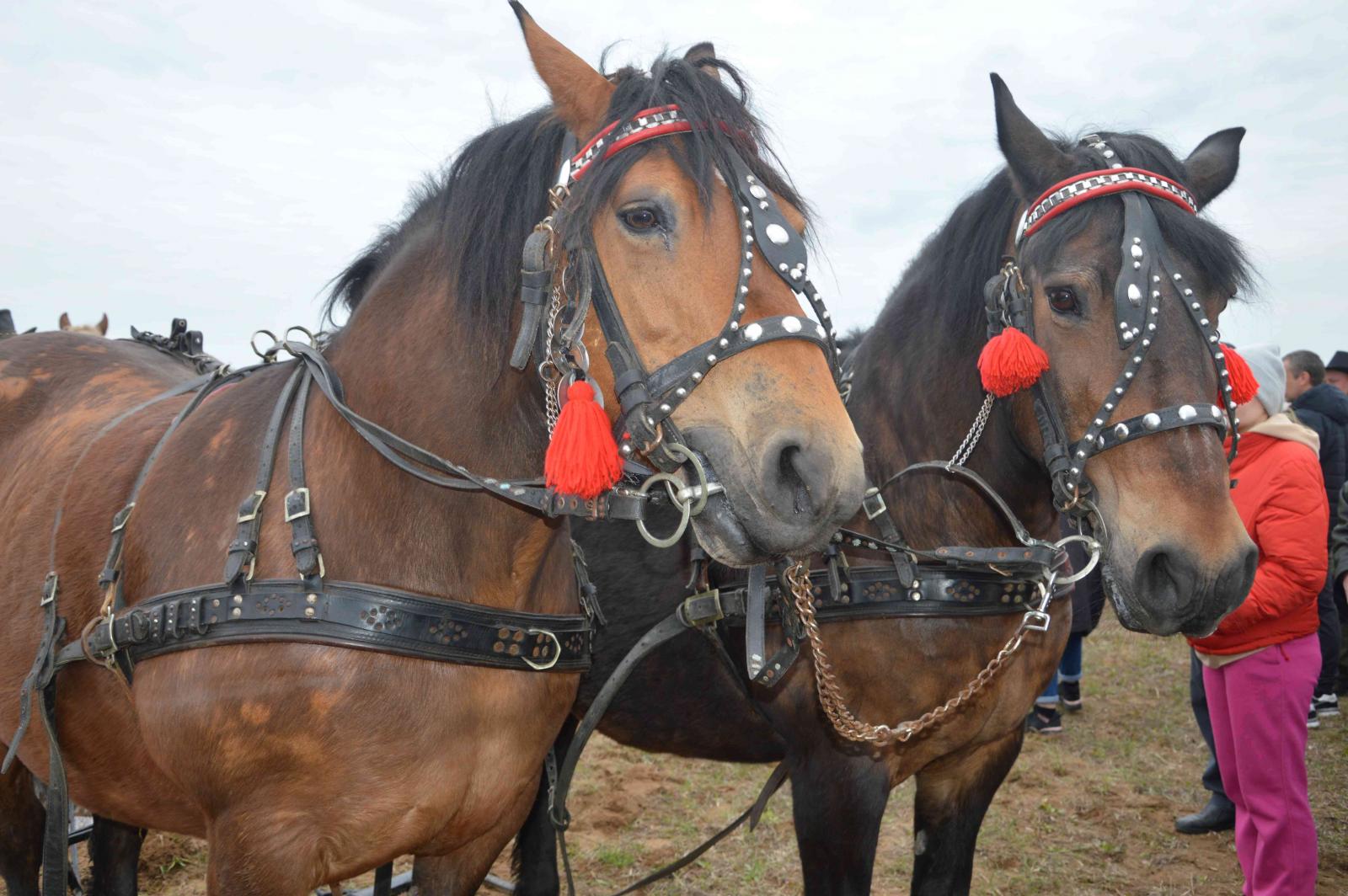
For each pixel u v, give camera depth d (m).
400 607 1.48
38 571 1.84
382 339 1.65
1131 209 1.80
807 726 2.05
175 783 1.59
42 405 2.25
